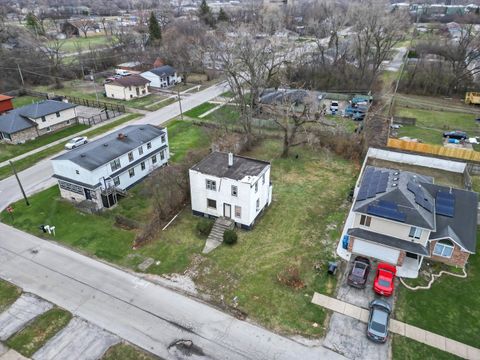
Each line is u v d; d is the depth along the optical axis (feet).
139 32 371.56
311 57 274.16
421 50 283.79
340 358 69.00
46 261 94.27
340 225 107.24
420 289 84.53
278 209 115.24
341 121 191.62
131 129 139.03
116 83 228.63
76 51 332.80
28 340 73.00
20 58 267.80
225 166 107.45
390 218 87.76
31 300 82.48
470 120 197.88
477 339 72.79
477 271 90.33
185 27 345.72
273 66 189.98
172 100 230.27
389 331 74.13
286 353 69.97
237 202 102.12
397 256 90.22
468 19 358.23
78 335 73.97
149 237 102.17
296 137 165.58
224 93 240.73
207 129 171.12
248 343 72.02
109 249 98.32
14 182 133.18
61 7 649.20
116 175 119.85
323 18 369.50
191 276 88.74
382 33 261.44
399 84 246.68
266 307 79.97
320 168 141.79
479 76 247.50
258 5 497.46
